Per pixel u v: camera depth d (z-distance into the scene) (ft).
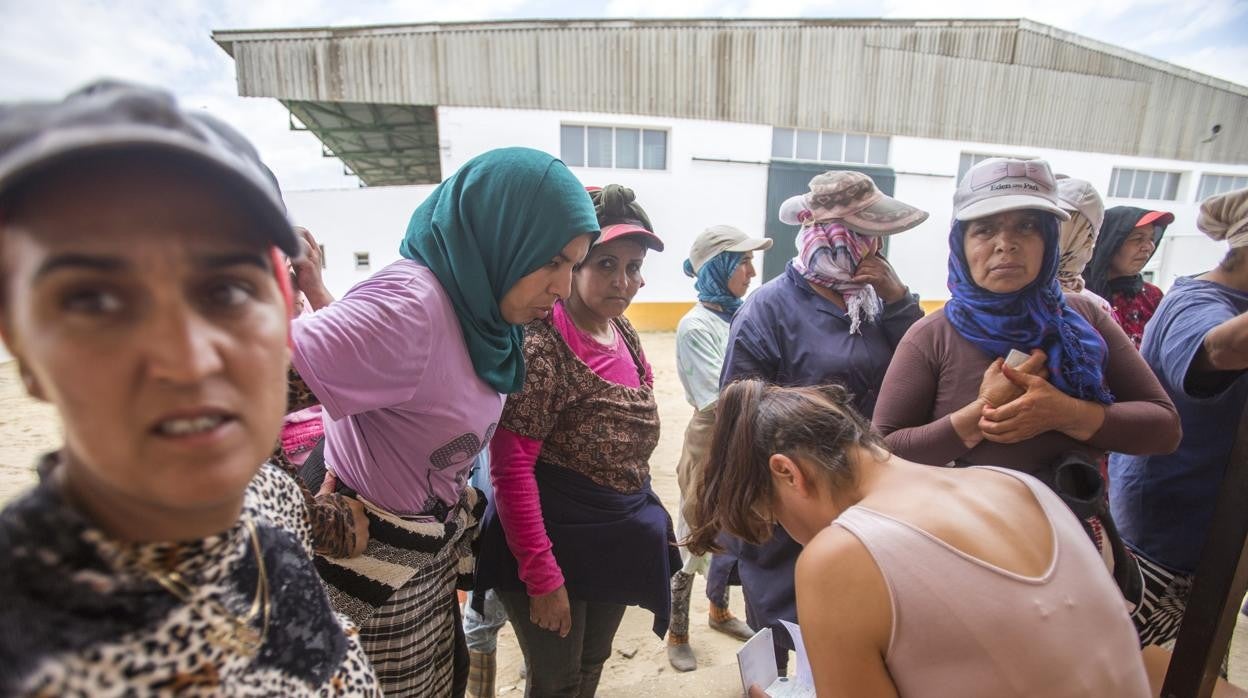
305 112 34.78
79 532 1.22
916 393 4.42
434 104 30.45
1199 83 38.37
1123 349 4.34
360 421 3.24
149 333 1.12
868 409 5.44
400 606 3.39
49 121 1.00
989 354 4.17
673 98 32.22
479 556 4.50
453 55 30.07
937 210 38.19
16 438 14.67
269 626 1.61
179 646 1.35
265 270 1.34
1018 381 3.84
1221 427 4.59
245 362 1.25
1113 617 2.59
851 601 2.51
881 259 5.62
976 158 38.17
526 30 30.35
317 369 2.68
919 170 37.37
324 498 3.07
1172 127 38.91
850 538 2.58
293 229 1.39
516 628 4.56
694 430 7.10
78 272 1.07
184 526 1.34
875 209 5.20
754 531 3.46
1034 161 3.91
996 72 34.45
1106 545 4.05
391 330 2.89
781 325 5.43
